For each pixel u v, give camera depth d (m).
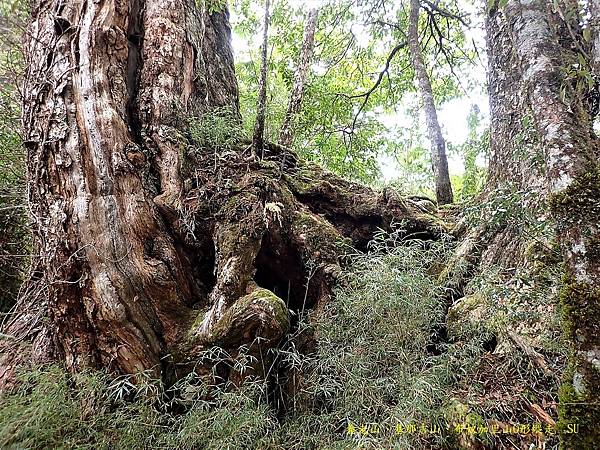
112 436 2.43
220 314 3.07
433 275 3.70
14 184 5.03
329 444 2.48
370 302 2.81
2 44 4.84
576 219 1.76
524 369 2.55
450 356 2.62
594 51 2.03
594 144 2.02
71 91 3.39
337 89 8.03
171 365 3.06
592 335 1.66
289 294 3.97
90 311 3.02
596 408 1.60
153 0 4.29
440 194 5.91
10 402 2.50
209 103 4.85
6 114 4.97
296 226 3.77
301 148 6.68
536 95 2.07
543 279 2.61
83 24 3.58
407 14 7.71
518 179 3.29
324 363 2.84
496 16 3.90
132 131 3.86
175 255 3.42
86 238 3.08
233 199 3.54
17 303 4.07
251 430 2.43
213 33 5.59
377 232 4.00
